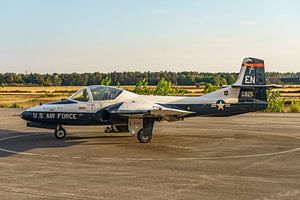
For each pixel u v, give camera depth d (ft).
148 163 35.04
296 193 24.43
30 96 255.91
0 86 533.96
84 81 538.06
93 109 51.03
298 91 318.65
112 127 55.06
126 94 52.75
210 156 38.88
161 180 28.22
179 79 457.27
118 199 23.25
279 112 112.47
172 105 53.36
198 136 56.03
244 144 47.75
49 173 30.76
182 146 46.01
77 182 27.63
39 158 37.83
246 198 23.29
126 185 26.71
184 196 23.80
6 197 23.70
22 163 35.17
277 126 71.41
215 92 55.36
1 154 40.34
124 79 433.89
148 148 44.42
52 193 24.63
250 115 99.86
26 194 24.39
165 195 24.07
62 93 306.76
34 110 50.42
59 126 52.65
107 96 51.85
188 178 28.84
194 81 456.86
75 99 51.49
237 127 69.62
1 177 29.30
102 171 31.50
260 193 24.43
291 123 77.56
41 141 50.70
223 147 45.24
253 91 56.08
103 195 24.13
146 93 134.00
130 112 47.26
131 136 55.57
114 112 48.37
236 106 55.57
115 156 38.93
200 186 26.35
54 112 50.47
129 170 31.89
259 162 35.50
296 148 44.39
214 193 24.48
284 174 30.22
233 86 55.21
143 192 24.81
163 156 38.91
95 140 51.42
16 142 49.80
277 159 37.17
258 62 56.13
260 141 50.67
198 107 54.19
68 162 35.63
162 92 133.59
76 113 50.72
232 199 23.11
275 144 47.80
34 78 575.38
